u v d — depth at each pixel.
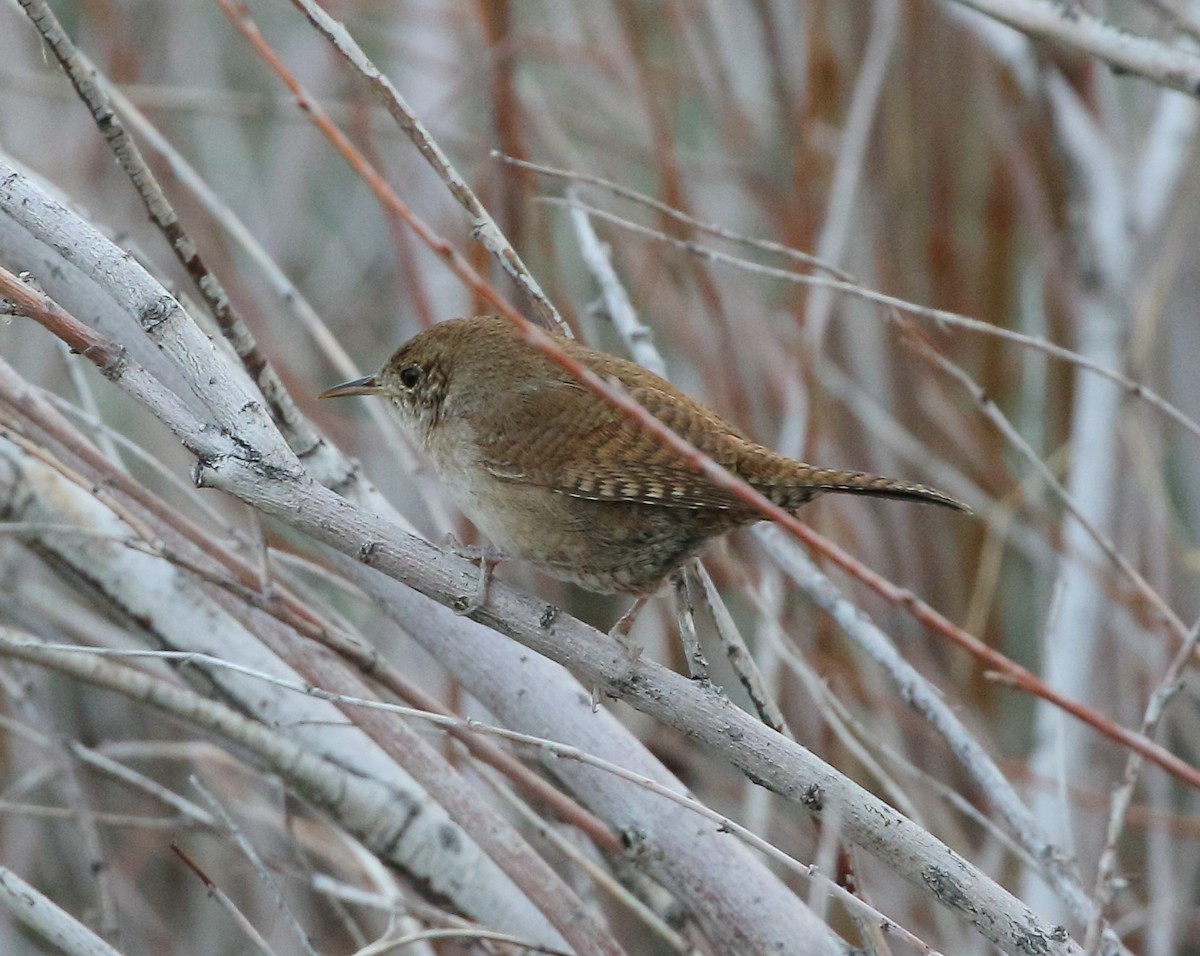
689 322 11.67
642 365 8.48
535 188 11.26
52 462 7.17
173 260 12.26
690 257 11.00
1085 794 10.14
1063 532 11.18
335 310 13.65
